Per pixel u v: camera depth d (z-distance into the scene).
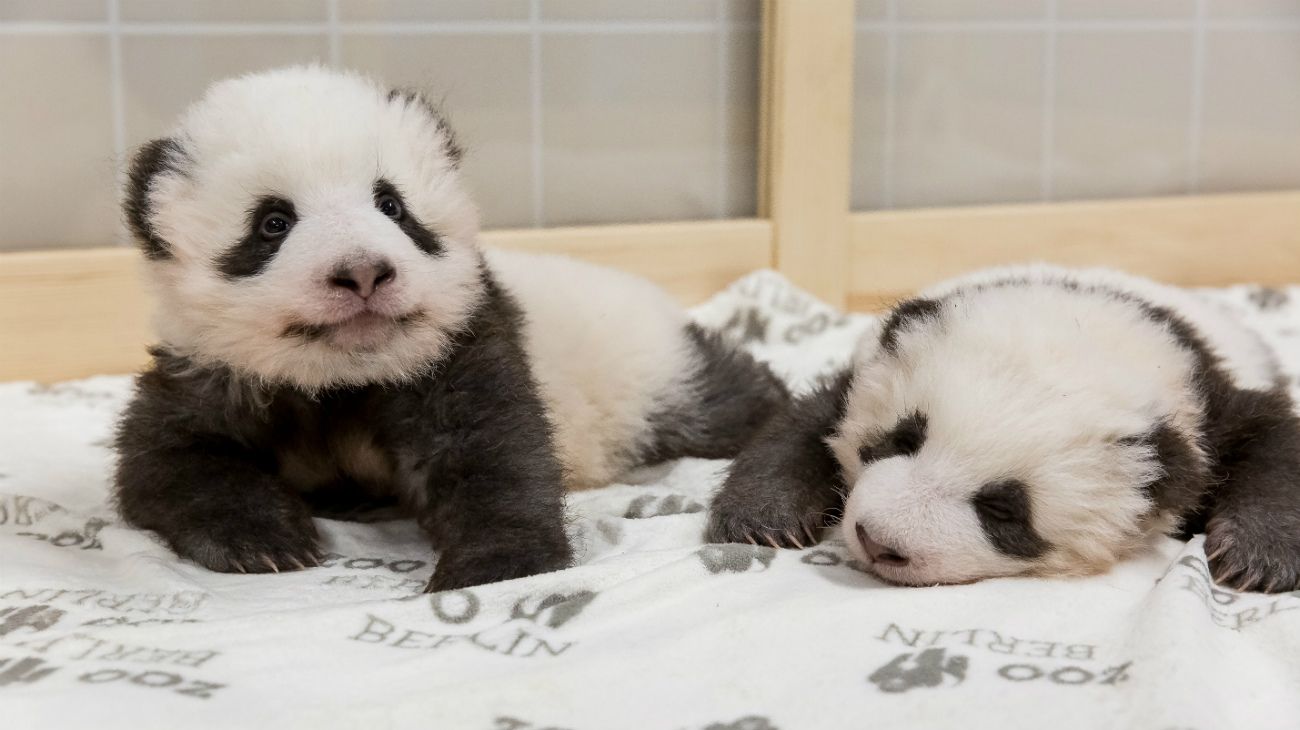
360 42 1.41
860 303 1.51
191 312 1.00
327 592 0.97
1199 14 1.61
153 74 1.38
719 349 1.21
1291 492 0.99
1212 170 1.66
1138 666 0.84
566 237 1.44
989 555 0.95
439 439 1.02
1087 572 0.96
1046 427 0.95
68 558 0.99
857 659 0.86
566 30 1.45
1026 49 1.57
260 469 1.04
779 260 1.48
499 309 1.07
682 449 1.18
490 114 1.45
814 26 1.45
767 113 1.48
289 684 0.84
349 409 1.04
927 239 1.51
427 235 1.02
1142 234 1.58
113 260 1.36
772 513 1.02
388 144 1.01
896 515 0.95
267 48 1.40
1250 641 0.88
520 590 0.93
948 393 0.97
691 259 1.47
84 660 0.85
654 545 1.02
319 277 0.96
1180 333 1.04
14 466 1.15
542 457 1.02
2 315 1.34
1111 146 1.62
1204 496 1.01
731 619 0.89
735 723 0.82
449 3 1.42
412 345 1.00
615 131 1.48
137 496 1.03
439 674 0.86
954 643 0.88
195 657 0.86
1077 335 1.00
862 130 1.53
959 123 1.56
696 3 1.48
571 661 0.86
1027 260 1.51
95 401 1.29
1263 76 1.65
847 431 1.02
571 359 1.13
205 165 1.00
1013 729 0.81
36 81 1.36
